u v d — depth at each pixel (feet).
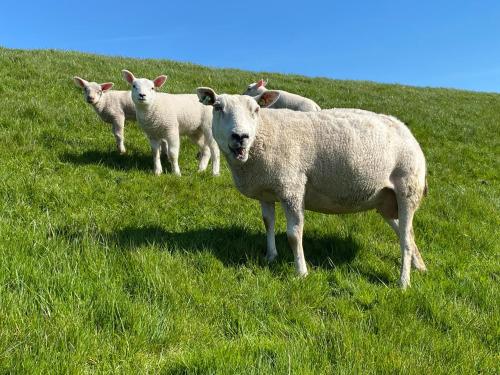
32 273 11.44
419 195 16.29
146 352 9.87
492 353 11.04
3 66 43.32
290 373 9.00
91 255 13.12
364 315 12.59
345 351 10.13
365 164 15.31
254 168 15.25
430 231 21.09
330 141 15.34
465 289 14.92
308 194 15.93
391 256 18.20
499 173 36.17
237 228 18.71
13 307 9.87
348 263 16.90
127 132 34.45
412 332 11.46
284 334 11.19
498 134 49.47
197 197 22.11
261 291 13.23
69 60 55.26
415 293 13.79
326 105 54.80
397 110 54.03
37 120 30.25
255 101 15.16
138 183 22.90
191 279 13.26
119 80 48.65
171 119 26.35
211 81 58.75
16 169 21.22
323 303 13.34
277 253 17.03
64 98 38.04
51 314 10.05
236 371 8.98
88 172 23.24
